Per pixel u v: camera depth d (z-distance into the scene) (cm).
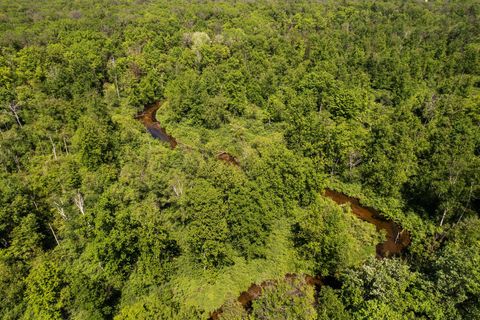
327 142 8106
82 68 11606
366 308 4334
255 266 5806
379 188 7438
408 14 17588
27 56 11238
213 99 10281
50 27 14562
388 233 6700
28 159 7962
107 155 7756
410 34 15275
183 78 11319
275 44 14212
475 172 6525
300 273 5666
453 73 12512
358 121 9856
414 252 5944
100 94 11788
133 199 6688
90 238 5738
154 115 11512
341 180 8006
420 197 7162
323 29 16800
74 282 4775
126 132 8975
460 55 13025
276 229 6394
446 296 4281
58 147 8456
